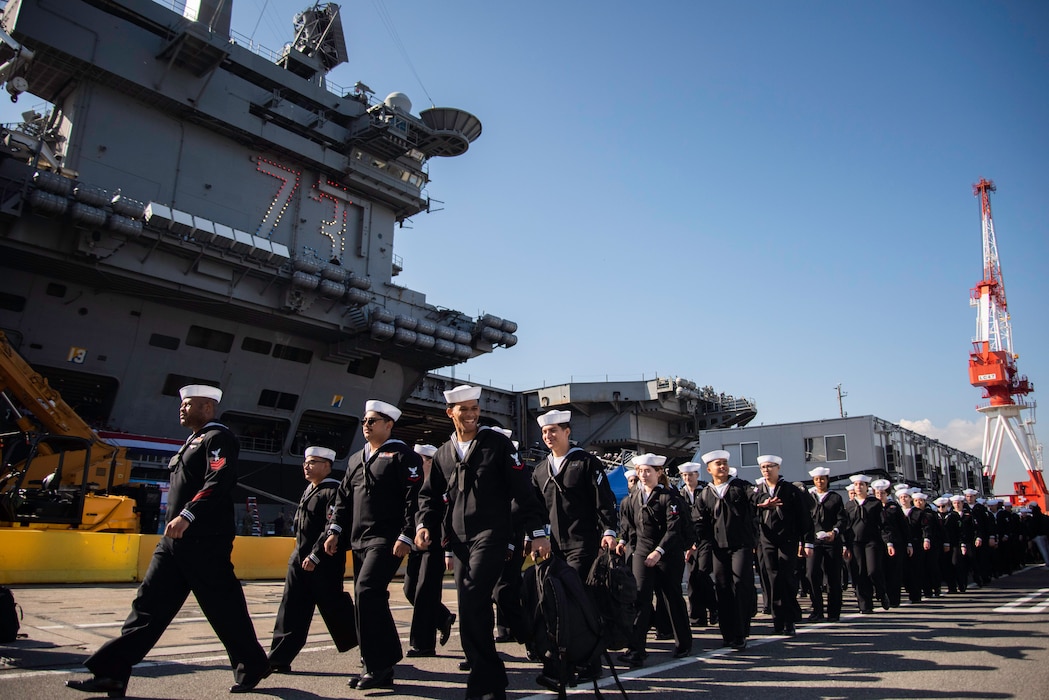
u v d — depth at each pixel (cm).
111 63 2712
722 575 720
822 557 996
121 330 2903
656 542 699
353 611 582
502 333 4028
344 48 3859
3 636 554
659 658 671
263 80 3266
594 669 454
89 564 1341
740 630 702
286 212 3322
